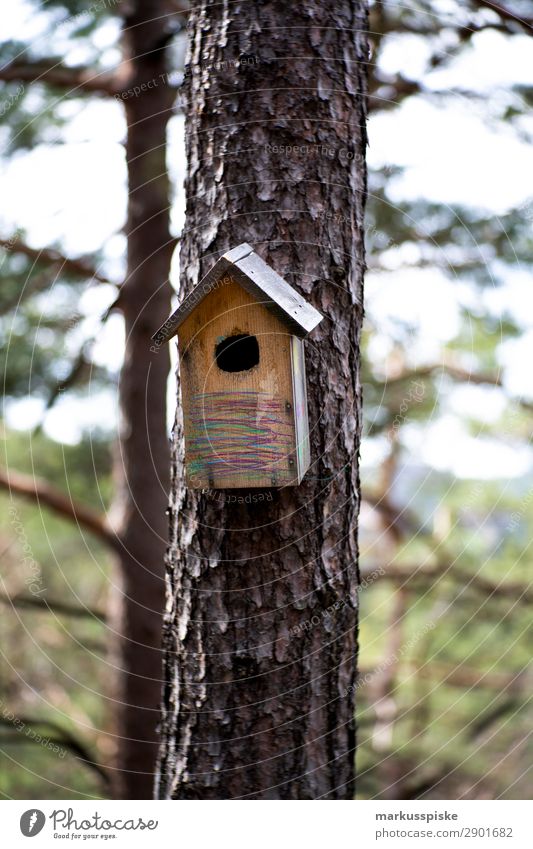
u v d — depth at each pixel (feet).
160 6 17.01
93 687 26.25
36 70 16.71
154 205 16.88
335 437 7.50
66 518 17.58
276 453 7.20
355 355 7.74
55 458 23.80
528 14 14.12
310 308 7.15
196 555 7.47
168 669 7.80
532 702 23.22
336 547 7.49
